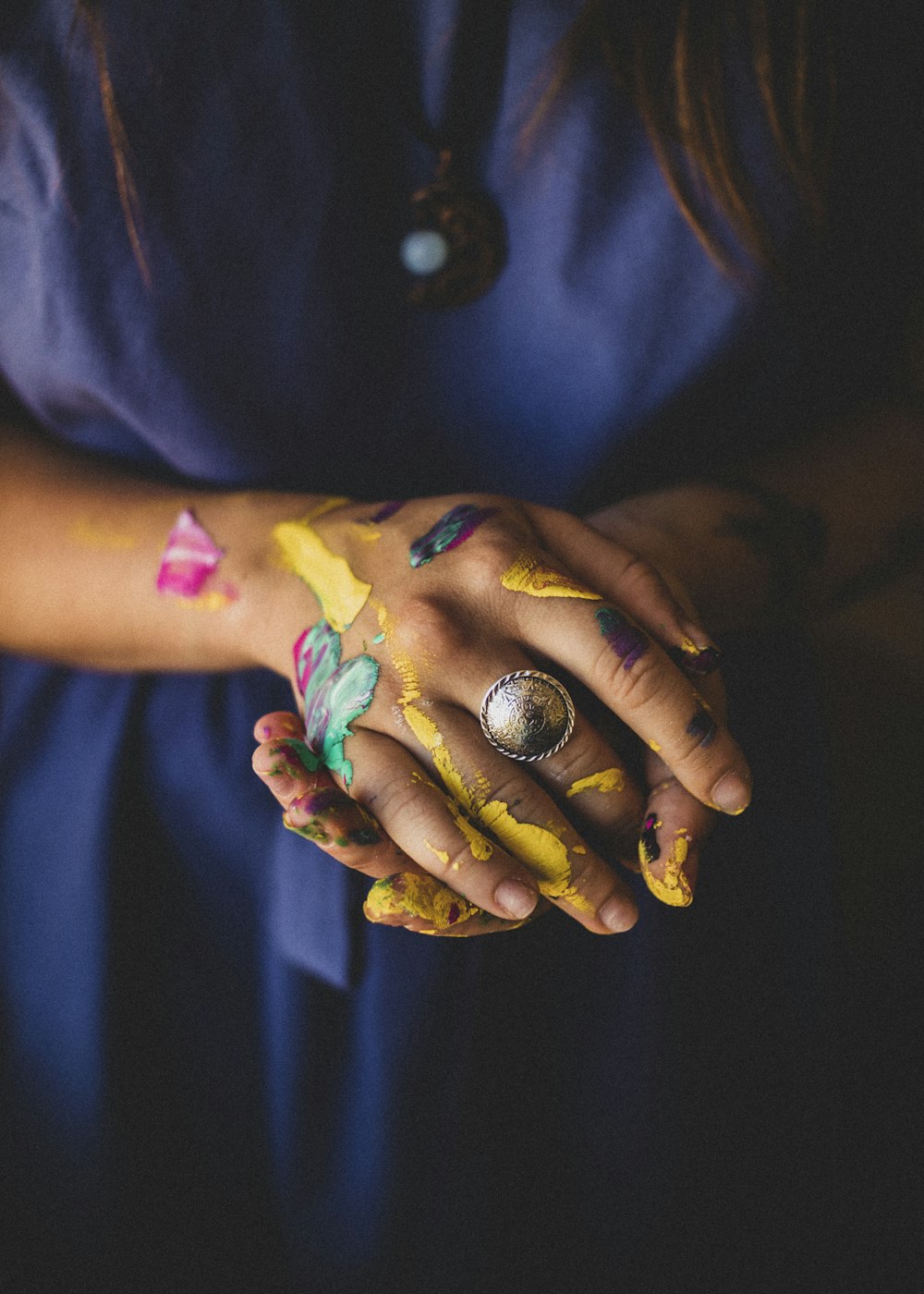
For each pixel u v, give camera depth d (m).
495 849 0.52
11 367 0.73
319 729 0.56
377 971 0.73
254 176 0.65
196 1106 0.81
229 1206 0.84
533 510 0.61
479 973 0.74
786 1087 0.89
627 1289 0.88
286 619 0.63
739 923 0.84
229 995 0.79
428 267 0.69
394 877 0.52
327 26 0.62
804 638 0.88
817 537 0.77
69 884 0.76
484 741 0.53
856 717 1.82
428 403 0.76
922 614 1.89
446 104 0.67
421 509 0.62
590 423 0.75
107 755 0.76
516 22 0.65
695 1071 0.84
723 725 0.58
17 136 0.62
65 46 0.60
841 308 0.78
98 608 0.70
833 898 0.88
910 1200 1.21
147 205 0.64
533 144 0.68
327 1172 0.79
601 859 0.54
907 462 0.84
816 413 0.86
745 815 0.82
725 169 0.68
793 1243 0.93
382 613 0.57
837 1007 0.91
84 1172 0.80
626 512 0.73
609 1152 0.84
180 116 0.63
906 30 0.71
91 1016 0.76
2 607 0.73
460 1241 0.80
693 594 0.71
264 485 0.77
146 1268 0.83
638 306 0.70
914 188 0.77
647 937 0.79
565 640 0.53
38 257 0.66
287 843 0.72
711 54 0.66
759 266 0.71
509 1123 0.81
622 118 0.67
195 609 0.67
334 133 0.65
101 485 0.76
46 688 0.80
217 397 0.71
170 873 0.78
